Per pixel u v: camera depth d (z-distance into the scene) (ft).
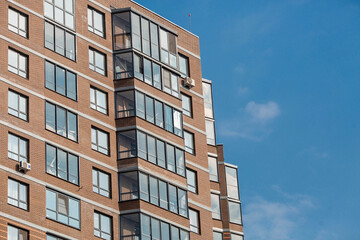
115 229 250.57
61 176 244.42
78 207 245.04
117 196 254.47
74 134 251.39
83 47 262.67
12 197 233.14
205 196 278.87
